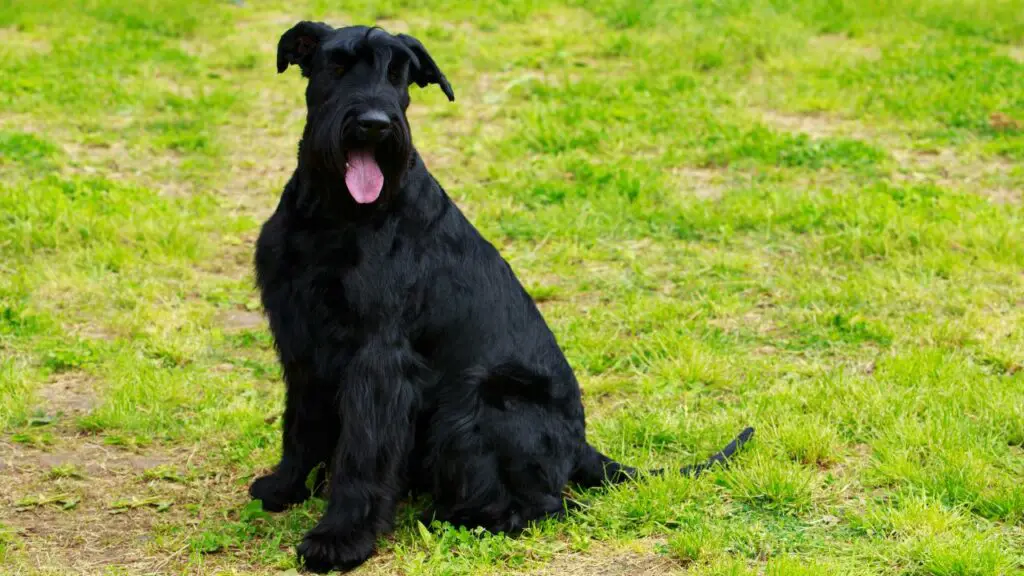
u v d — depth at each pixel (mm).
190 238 10797
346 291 5613
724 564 5453
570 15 22734
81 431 7246
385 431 5699
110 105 16125
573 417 6234
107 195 11797
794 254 10961
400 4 23266
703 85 17594
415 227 5863
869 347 8758
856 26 21500
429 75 6207
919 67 18391
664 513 6039
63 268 10070
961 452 6703
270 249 5863
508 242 11266
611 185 12625
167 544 5812
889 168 13469
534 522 5941
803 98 16734
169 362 8414
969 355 8562
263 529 5988
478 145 14305
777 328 9203
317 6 23031
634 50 19609
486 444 5887
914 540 5711
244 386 7988
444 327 5926
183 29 21094
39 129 14750
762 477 6340
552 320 9312
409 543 5887
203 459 6918
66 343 8594
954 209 11742
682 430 7246
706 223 11578
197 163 13602
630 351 8734
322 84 5668
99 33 20547
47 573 5465
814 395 7668
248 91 17188
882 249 10867
